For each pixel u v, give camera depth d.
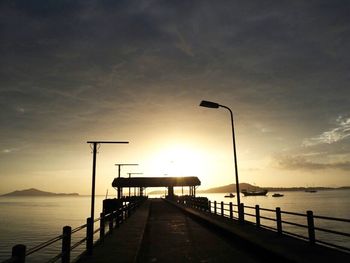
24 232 66.62
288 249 11.04
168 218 29.28
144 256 12.07
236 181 23.47
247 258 11.54
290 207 129.25
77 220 94.06
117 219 19.44
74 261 9.69
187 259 11.48
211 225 21.11
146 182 67.44
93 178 27.69
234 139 24.25
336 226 62.41
